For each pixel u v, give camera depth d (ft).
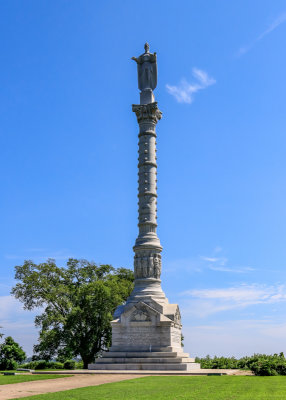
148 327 156.25
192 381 97.66
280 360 137.28
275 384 90.22
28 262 210.59
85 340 206.59
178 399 65.57
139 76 195.00
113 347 156.76
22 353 209.15
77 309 197.98
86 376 119.34
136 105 186.39
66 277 217.36
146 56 194.90
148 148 182.19
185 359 149.48
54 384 94.94
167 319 156.15
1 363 195.11
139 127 186.09
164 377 110.73
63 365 209.15
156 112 186.19
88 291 206.08
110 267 231.71
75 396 69.21
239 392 74.90
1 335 213.25
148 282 167.73
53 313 202.28
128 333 157.38
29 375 124.88
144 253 171.22
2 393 77.56
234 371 141.28
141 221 175.94
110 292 208.33
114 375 122.72
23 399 66.18
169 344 152.97
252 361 160.56
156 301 161.48
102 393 73.41
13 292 206.08
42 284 201.98
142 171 180.45
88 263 228.22
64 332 199.62
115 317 164.35
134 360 148.25
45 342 197.16
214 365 171.73
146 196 178.09
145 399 65.36
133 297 165.17
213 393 73.41
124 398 66.54
